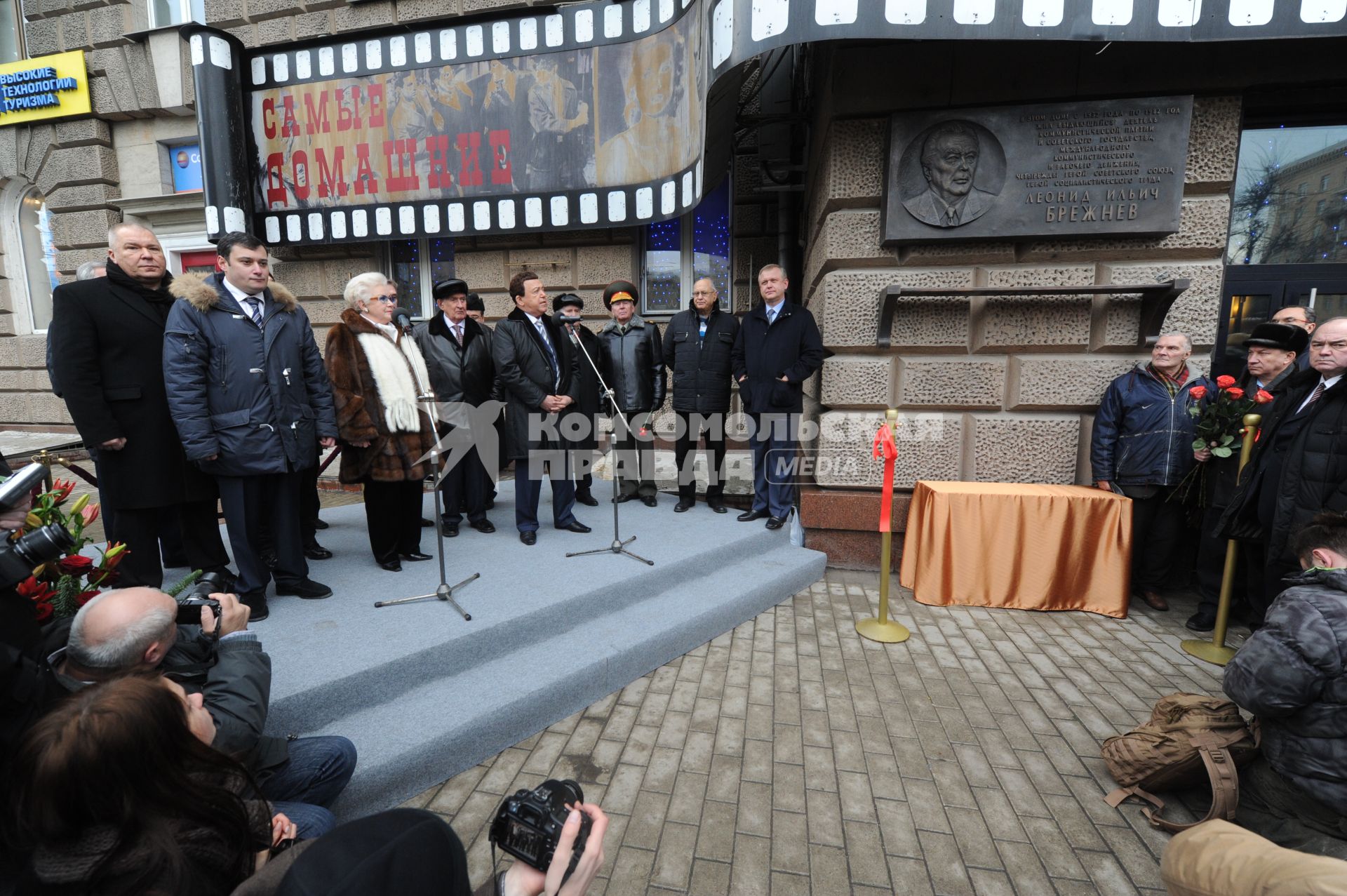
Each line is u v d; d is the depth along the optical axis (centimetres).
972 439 395
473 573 319
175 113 692
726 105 436
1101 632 333
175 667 137
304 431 261
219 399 235
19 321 818
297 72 550
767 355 402
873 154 379
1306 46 337
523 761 222
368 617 262
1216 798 180
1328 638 158
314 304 646
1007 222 363
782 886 172
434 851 70
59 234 744
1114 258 370
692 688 275
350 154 550
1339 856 158
